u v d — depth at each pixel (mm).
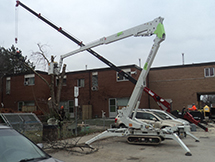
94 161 7324
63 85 29844
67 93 29438
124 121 10461
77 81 29078
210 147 9648
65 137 11531
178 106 26000
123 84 25953
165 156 7949
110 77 26859
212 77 24812
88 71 28375
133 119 10609
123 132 10086
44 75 29016
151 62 10234
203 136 13219
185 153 8203
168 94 26625
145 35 10562
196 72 25594
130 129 10211
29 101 29047
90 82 28109
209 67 25031
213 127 18375
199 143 10703
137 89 10383
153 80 27531
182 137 12516
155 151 8852
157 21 10125
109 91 26719
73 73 29375
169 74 26828
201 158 7598
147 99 27172
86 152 8367
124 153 8492
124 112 10516
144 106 26000
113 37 12070
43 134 10547
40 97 27969
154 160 7391
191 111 20109
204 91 25031
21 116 14641
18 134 4633
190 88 25703
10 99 30250
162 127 12484
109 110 26594
